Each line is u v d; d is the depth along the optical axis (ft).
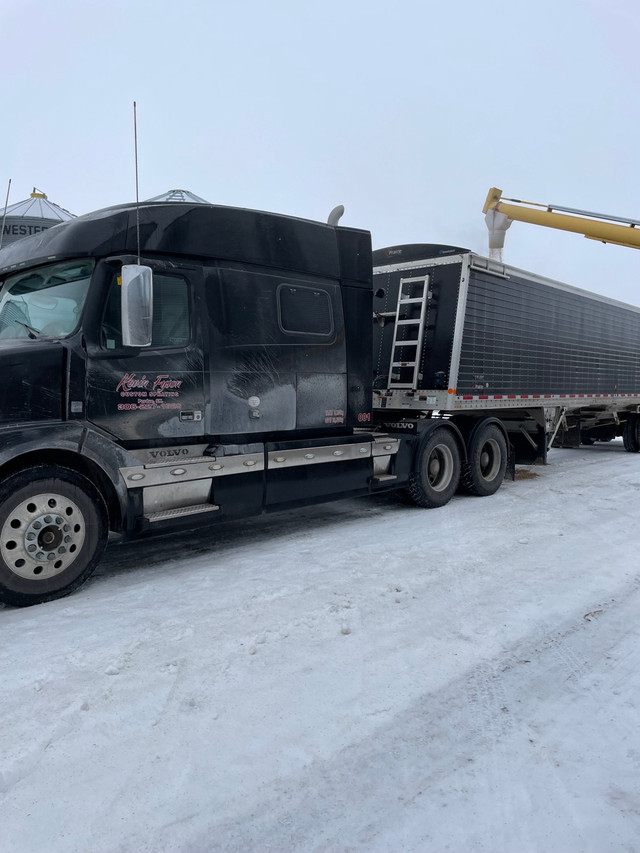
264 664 10.94
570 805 7.44
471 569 16.15
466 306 24.53
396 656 11.25
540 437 31.76
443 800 7.54
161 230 15.80
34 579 13.73
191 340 16.35
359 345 20.74
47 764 8.18
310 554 17.63
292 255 18.71
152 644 11.73
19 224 41.34
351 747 8.58
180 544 19.03
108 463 14.62
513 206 43.42
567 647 11.65
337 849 6.77
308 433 19.47
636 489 28.37
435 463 24.48
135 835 6.97
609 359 38.40
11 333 15.96
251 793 7.66
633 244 41.09
